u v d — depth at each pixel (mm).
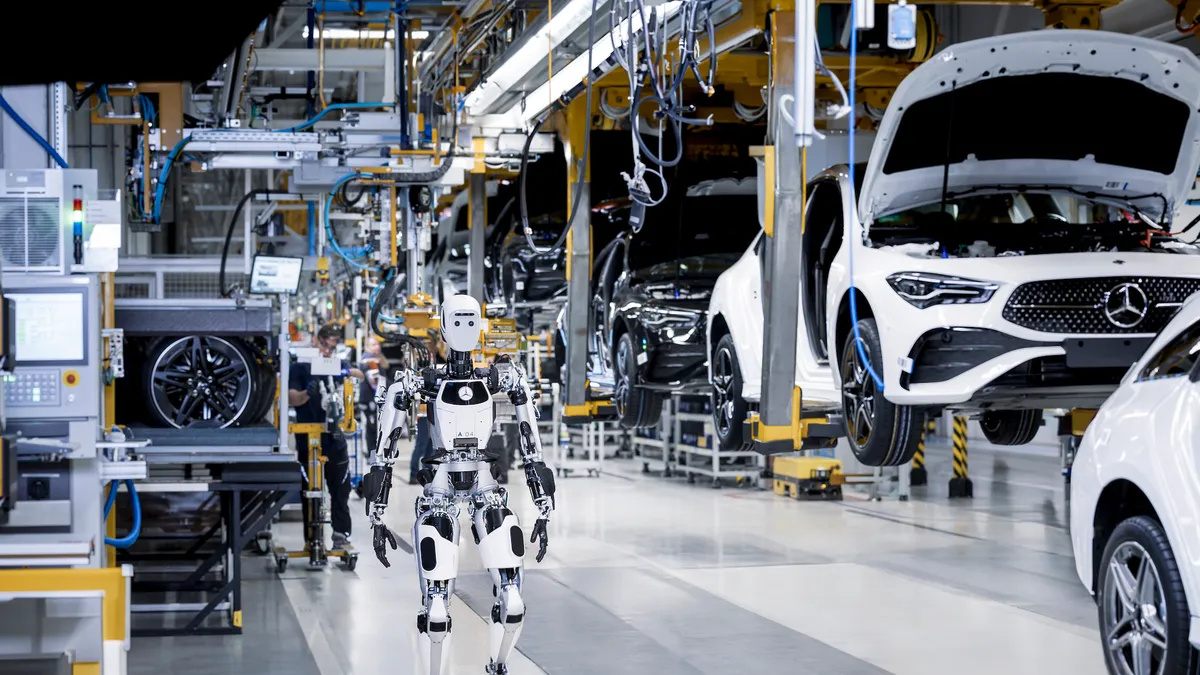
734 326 9594
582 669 6043
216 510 9406
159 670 6062
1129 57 6918
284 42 14047
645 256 12258
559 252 16141
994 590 8195
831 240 8539
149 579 8773
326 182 10008
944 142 7441
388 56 11336
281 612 7641
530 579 8750
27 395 4766
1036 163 7727
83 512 4820
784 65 7816
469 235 15820
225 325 8008
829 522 11922
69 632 4289
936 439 24781
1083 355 6582
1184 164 7574
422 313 12656
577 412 12844
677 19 8758
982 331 6711
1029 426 9000
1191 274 6707
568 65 10109
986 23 16047
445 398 5789
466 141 11023
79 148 10844
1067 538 10672
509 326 14531
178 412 8344
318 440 9492
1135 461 4672
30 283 4785
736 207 12195
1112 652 4898
